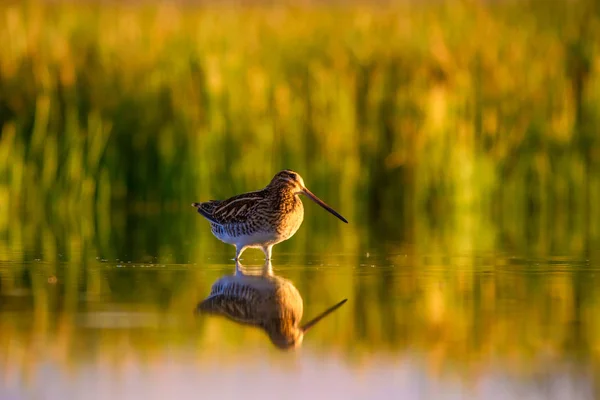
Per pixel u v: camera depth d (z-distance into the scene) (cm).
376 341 840
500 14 2327
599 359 785
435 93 1920
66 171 1873
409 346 827
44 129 1873
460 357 795
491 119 1955
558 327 882
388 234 1595
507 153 1964
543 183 1930
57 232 1592
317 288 1062
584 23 2227
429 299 1006
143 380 737
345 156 1923
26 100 1906
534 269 1202
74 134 1878
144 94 1922
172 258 1301
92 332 858
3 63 1922
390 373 759
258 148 1897
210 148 1888
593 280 1114
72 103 1909
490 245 1452
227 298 998
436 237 1553
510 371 762
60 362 774
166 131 1895
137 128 1919
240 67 1956
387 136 1958
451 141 1922
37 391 711
